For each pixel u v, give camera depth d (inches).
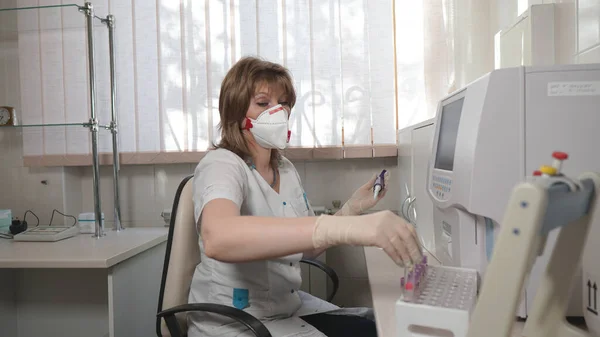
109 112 78.6
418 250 27.4
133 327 61.4
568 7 40.3
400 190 71.1
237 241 28.6
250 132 48.0
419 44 72.7
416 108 73.1
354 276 78.9
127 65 78.1
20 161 81.8
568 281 22.4
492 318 16.9
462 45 65.6
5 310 76.0
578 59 38.5
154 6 77.3
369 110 74.3
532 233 15.9
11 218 75.6
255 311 43.8
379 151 74.0
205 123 77.1
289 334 40.9
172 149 77.7
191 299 46.8
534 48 42.1
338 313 50.7
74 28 78.2
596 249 22.9
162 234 71.6
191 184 48.6
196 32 76.9
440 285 26.1
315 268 75.7
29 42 79.2
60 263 53.9
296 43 75.1
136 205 82.4
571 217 20.0
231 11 76.2
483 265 29.1
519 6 52.4
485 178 26.9
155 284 69.6
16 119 80.0
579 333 22.4
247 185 43.4
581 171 26.4
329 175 79.0
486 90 27.1
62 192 80.8
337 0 74.1
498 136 26.8
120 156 78.4
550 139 26.5
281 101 49.5
